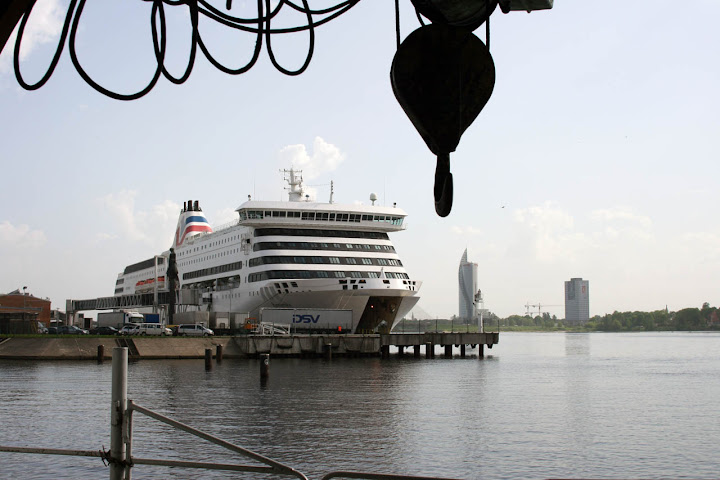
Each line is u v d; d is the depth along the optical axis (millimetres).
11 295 100000
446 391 43219
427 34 5012
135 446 26266
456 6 5133
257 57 5266
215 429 29562
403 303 70312
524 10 5656
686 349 120688
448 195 5031
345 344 68125
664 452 26938
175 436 27984
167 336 67875
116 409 7180
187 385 43906
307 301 68625
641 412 36500
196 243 93062
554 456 26031
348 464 24266
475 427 31078
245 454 6926
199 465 7090
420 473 23312
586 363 75438
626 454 26547
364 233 74188
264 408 34938
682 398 42625
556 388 47188
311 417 32562
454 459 25250
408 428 30484
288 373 52219
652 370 65500
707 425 32625
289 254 70312
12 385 43562
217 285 82250
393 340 69688
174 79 5141
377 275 71812
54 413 33062
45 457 24281
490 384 47875
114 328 81125
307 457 25078
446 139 5051
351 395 40031
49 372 51844
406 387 44406
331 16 5316
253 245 72750
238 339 66875
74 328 81500
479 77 5035
